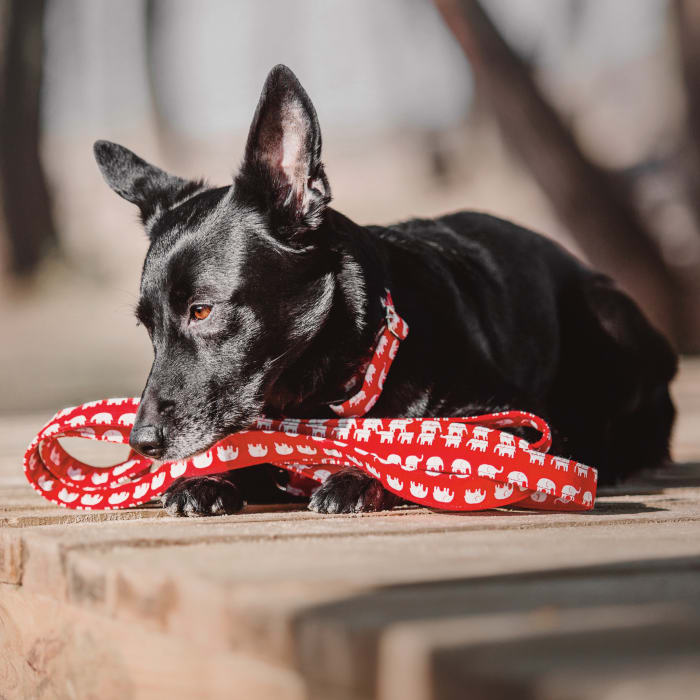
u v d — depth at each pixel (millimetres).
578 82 47500
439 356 5102
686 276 19641
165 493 4652
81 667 3117
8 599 3615
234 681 2475
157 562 2963
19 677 3541
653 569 2838
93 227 39250
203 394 4867
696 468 7176
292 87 5059
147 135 52438
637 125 42312
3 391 18109
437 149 43125
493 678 1768
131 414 4910
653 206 24406
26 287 31875
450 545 3314
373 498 4570
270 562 2947
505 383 5320
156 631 2760
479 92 19844
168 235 5145
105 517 4391
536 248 6676
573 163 19062
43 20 32438
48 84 33375
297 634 2254
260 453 4531
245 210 5117
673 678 1710
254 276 4984
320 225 5059
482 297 5852
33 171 32812
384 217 37969
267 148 5164
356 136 53688
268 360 5031
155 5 46969
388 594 2482
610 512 4426
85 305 30391
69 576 3152
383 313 5008
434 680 1908
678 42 20281
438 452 4262
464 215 6648
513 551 3164
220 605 2520
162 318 5023
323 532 3639
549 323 6398
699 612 2244
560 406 6605
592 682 1694
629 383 6555
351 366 5152
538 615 2223
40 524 4242
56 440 4816
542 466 4180
